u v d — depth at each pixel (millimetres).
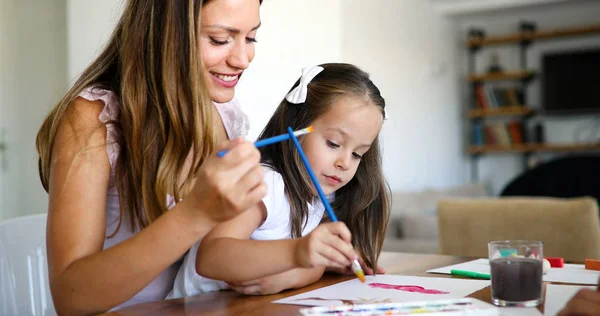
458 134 6488
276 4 3092
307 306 897
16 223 1252
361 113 1168
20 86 3562
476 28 6566
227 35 1062
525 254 860
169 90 1021
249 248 947
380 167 1331
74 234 907
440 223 2422
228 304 925
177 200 1046
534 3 5754
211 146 1065
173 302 952
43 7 3537
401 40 5250
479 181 6664
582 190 4941
